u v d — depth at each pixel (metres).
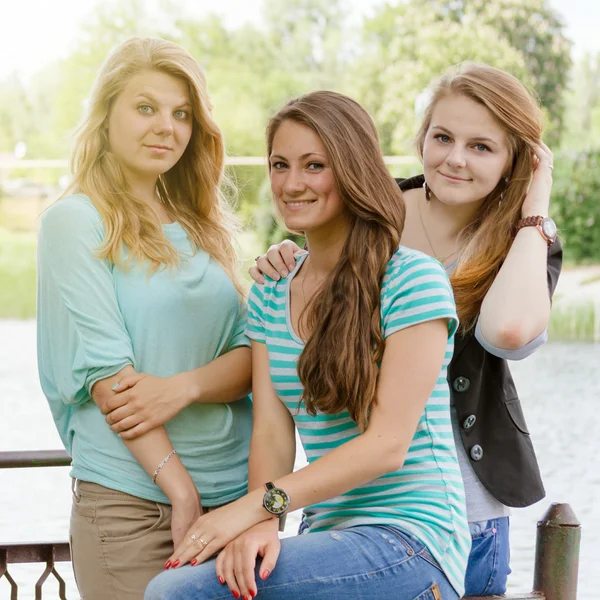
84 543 4.27
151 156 4.36
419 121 4.73
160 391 4.15
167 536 4.22
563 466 12.15
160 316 4.25
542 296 4.27
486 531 4.34
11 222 39.31
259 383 4.19
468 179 4.43
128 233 4.27
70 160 4.46
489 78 4.42
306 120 3.87
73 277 4.15
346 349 3.74
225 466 4.38
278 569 3.56
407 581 3.62
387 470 3.71
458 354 4.34
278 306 4.11
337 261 3.94
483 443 4.36
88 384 4.15
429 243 4.72
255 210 27.89
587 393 16.92
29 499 10.55
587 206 29.67
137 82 4.31
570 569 4.77
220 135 4.62
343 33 41.12
